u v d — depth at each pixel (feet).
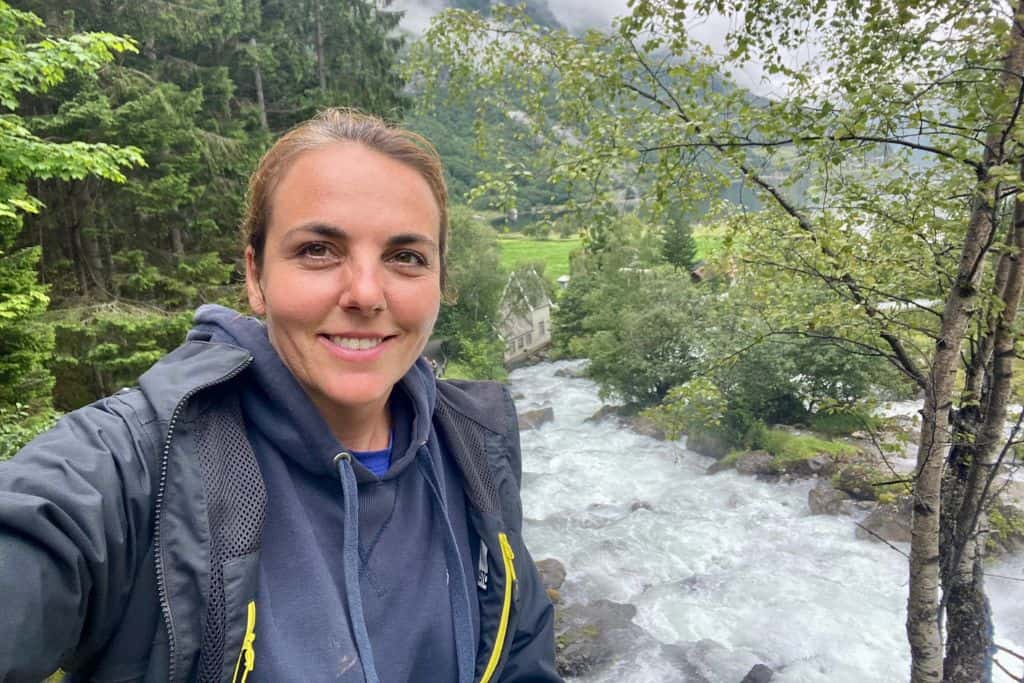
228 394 3.22
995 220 12.17
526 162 17.69
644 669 30.42
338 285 3.16
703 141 13.51
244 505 2.92
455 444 4.25
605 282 96.43
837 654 31.35
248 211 3.62
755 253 17.02
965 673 15.92
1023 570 34.01
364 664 3.01
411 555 3.57
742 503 50.03
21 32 31.09
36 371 27.40
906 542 40.83
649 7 13.94
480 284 101.24
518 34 16.67
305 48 86.43
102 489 2.60
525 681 4.27
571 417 84.23
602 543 44.52
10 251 47.26
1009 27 10.17
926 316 16.98
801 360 57.41
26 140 18.76
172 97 52.70
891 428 19.84
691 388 20.51
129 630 2.70
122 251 52.03
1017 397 16.90
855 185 15.19
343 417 3.52
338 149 3.30
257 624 2.82
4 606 2.22
